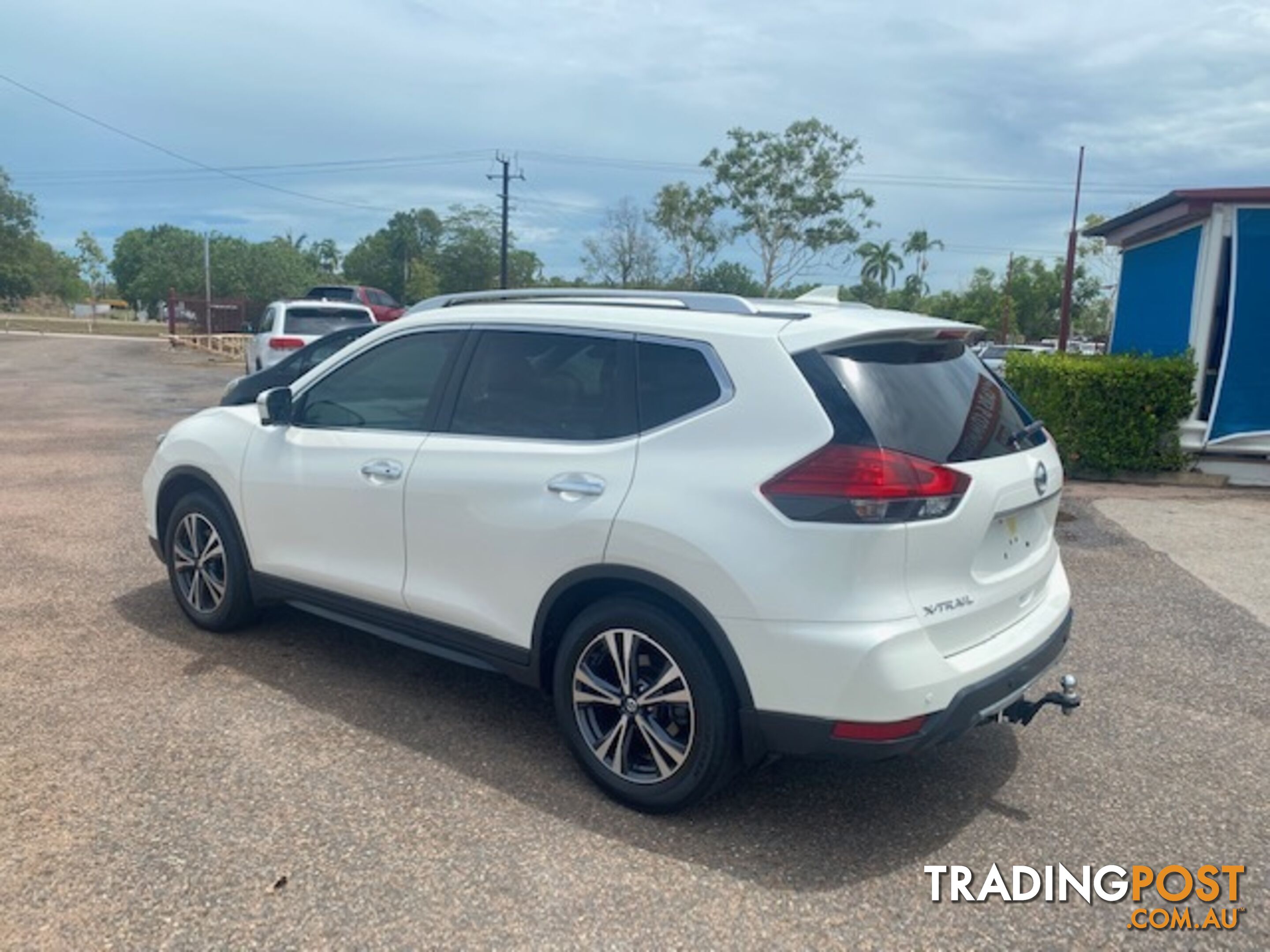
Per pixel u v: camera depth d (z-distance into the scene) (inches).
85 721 156.2
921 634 117.9
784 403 122.3
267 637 196.7
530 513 139.8
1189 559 277.9
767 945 107.1
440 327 161.5
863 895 116.7
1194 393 403.9
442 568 152.9
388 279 3292.3
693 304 144.7
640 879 118.3
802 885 118.4
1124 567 269.6
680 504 125.3
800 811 135.9
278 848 122.0
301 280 3289.9
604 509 131.4
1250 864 125.8
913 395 127.8
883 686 115.0
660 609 128.8
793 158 1373.0
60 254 4439.0
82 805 130.7
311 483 170.6
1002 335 2226.9
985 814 136.5
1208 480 402.6
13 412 605.6
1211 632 216.1
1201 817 137.2
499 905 112.3
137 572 239.3
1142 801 141.3
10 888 112.7
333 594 170.7
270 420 177.0
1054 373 411.8
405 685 174.6
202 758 144.9
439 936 106.7
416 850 122.8
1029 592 141.3
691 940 107.4
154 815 128.8
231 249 3161.9
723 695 124.7
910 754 118.7
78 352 1381.6
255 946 104.1
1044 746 158.4
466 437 152.1
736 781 144.3
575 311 146.8
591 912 111.6
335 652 189.8
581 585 136.3
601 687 136.0
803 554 117.0
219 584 193.3
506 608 145.0
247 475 182.2
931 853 126.3
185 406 655.8
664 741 130.2
